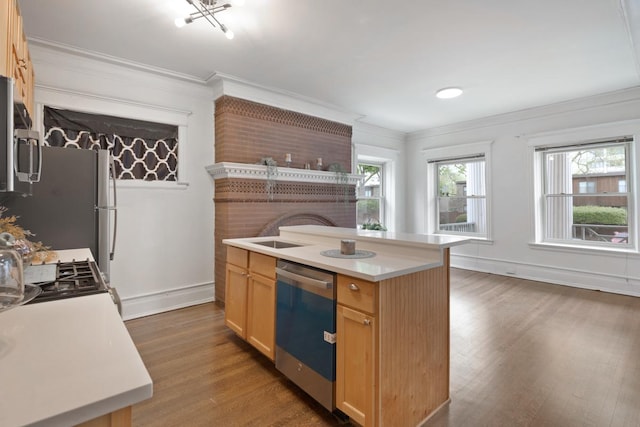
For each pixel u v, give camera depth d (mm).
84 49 2902
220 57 3086
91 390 583
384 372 1564
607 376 2201
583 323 3137
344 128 4902
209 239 3861
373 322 1541
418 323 1766
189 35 2682
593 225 4348
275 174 3875
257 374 2262
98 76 3133
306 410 1882
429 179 6074
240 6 2270
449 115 5086
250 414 1841
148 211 3428
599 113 4199
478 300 3861
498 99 4332
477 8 2312
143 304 3389
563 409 1864
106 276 2354
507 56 3080
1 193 2027
